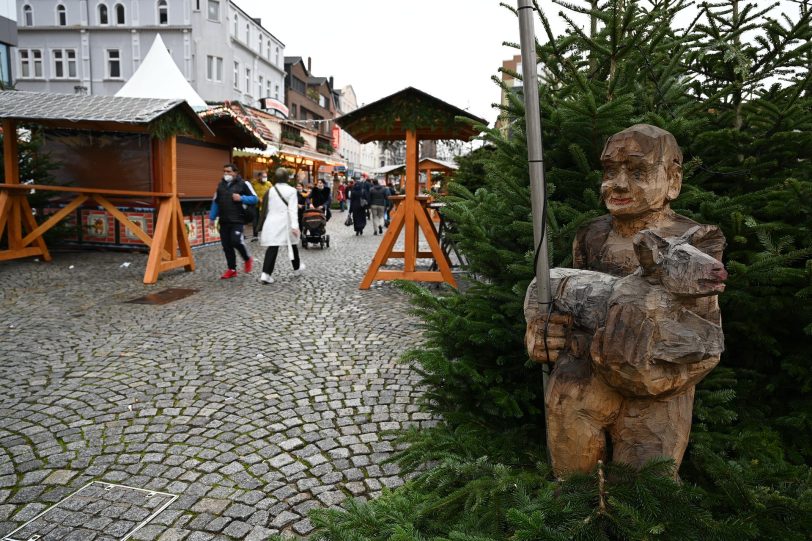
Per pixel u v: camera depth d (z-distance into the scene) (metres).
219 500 2.80
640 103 3.32
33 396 4.08
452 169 16.81
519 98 3.15
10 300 7.07
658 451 1.84
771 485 2.02
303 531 2.57
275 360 4.94
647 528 1.69
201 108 13.36
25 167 10.46
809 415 2.59
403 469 2.68
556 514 1.84
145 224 11.06
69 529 2.55
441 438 2.55
